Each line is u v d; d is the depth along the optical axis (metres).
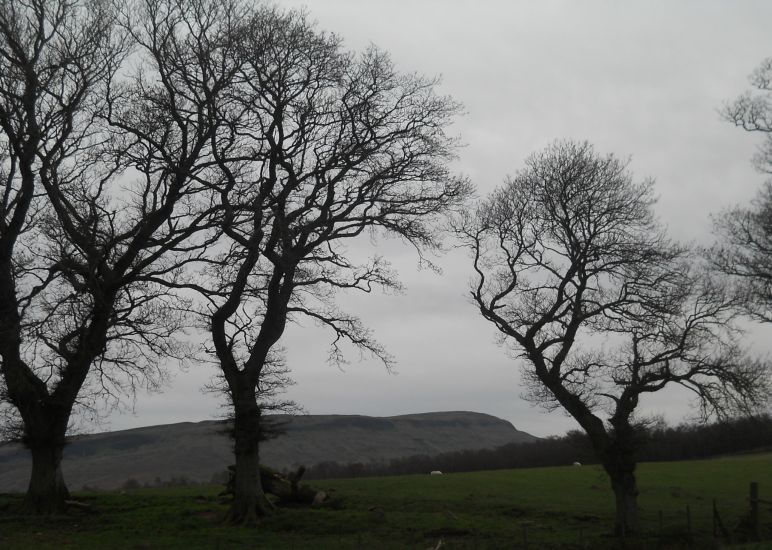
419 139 33.00
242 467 30.95
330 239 32.56
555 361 32.16
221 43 30.59
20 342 29.42
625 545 27.97
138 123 31.73
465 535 29.53
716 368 29.94
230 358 31.31
